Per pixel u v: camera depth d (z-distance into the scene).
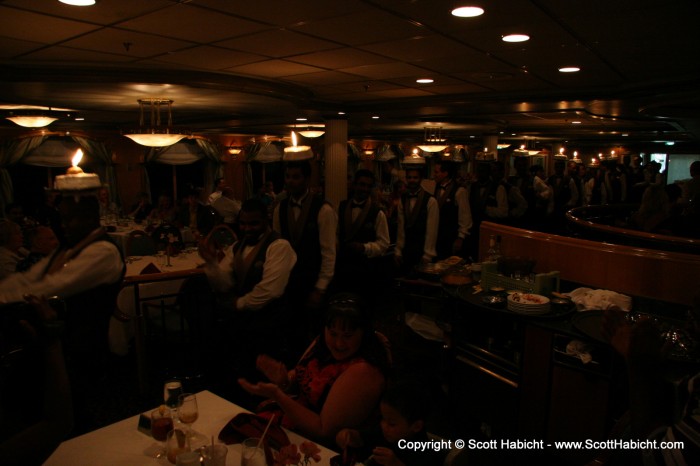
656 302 2.94
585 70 5.55
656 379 1.51
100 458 1.73
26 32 3.85
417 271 4.36
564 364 2.76
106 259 2.36
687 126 10.74
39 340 1.47
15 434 1.52
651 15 3.36
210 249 3.21
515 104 7.59
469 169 23.69
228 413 2.05
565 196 10.78
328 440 1.89
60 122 11.70
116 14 3.38
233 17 3.47
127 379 4.14
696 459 1.20
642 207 7.66
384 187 16.88
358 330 1.99
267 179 18.61
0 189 11.64
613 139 19.52
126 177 14.05
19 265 3.55
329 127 9.34
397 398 1.75
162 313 4.21
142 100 6.84
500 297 3.20
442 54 4.72
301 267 3.89
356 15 3.42
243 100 6.98
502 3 3.12
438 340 4.11
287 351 3.40
